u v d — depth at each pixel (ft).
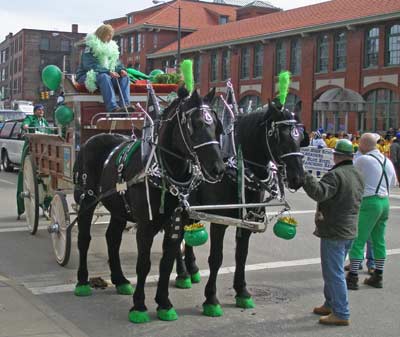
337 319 19.90
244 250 21.36
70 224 26.12
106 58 29.07
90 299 22.30
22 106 130.52
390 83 112.68
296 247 32.86
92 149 23.81
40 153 34.27
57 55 303.89
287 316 20.81
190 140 17.80
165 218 19.71
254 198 20.81
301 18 136.56
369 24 116.67
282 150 19.20
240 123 20.84
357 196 19.76
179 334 18.74
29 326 18.31
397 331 19.53
